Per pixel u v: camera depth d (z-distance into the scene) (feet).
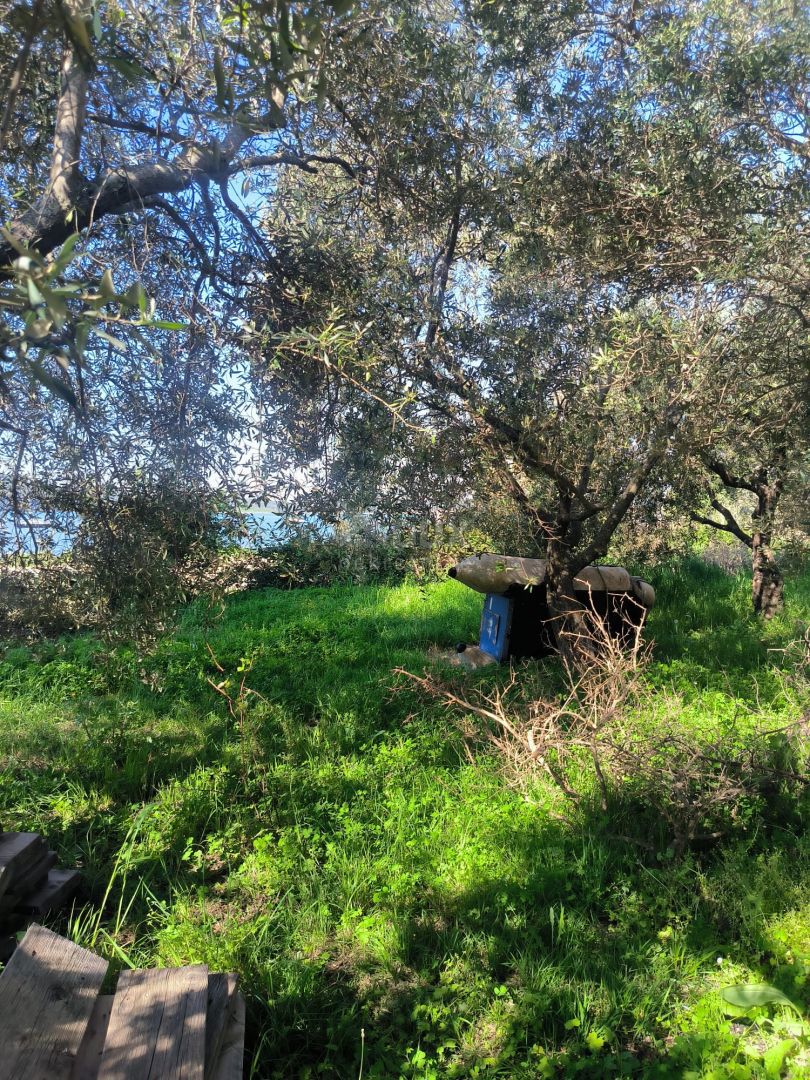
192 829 14.93
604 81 16.42
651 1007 9.73
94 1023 8.59
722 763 13.82
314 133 14.02
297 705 22.39
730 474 27.61
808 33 13.50
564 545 22.74
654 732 15.01
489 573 25.88
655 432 16.24
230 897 12.87
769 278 13.80
